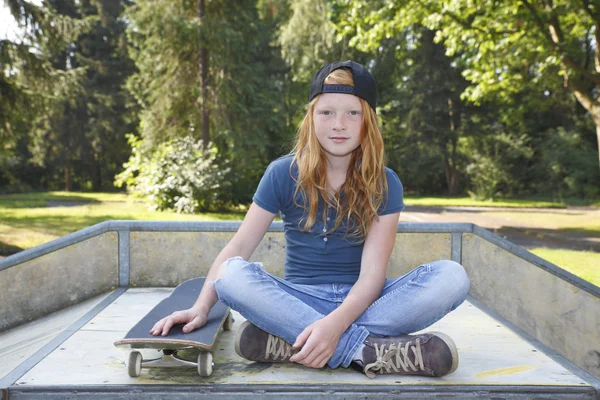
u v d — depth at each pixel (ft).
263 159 65.05
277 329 5.73
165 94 48.34
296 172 6.33
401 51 56.03
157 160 46.34
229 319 7.44
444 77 88.53
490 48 38.99
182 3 46.14
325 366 5.98
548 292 9.02
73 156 95.40
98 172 105.81
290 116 75.31
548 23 35.32
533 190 83.56
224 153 51.19
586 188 76.69
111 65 94.58
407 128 91.76
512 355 6.52
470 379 5.63
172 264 10.55
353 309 5.59
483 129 88.33
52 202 59.06
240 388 5.40
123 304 9.08
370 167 6.12
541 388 5.42
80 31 36.70
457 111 89.86
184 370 5.88
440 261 6.11
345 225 6.25
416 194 98.17
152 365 5.74
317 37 61.26
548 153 81.97
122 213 42.88
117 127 94.22
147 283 10.54
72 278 10.02
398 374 5.72
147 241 10.50
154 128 49.57
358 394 5.38
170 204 45.27
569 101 83.41
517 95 81.25
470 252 10.61
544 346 6.93
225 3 46.88
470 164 83.56
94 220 37.01
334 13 45.01
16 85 35.63
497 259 10.07
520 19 35.91
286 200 6.40
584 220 43.29
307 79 75.41
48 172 105.09
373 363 5.57
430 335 5.58
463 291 5.94
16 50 34.76
